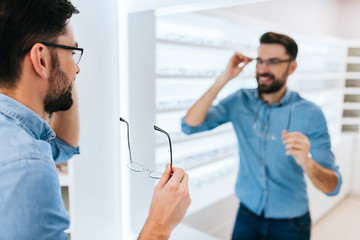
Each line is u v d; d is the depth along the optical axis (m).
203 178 2.18
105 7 1.72
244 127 1.78
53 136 0.78
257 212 1.79
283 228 1.71
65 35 0.79
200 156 2.09
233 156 2.13
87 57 1.68
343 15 1.52
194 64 2.06
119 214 1.96
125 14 1.73
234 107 1.80
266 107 1.67
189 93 2.09
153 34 1.86
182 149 2.11
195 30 1.97
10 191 0.59
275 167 1.69
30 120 0.70
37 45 0.71
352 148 1.57
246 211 1.85
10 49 0.69
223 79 1.84
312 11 1.59
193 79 2.07
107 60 1.77
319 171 1.52
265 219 1.77
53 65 0.77
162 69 2.01
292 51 1.56
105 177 1.85
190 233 1.88
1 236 0.59
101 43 1.73
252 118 1.74
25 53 0.71
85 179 1.74
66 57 0.80
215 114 1.88
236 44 1.82
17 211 0.58
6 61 0.69
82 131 1.70
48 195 0.61
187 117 1.99
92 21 1.67
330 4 1.54
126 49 1.76
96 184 1.80
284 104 1.61
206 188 2.08
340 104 1.61
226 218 1.97
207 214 1.91
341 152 1.55
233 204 1.96
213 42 1.91
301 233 1.65
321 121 1.49
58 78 0.79
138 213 1.95
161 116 2.08
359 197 1.56
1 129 0.64
